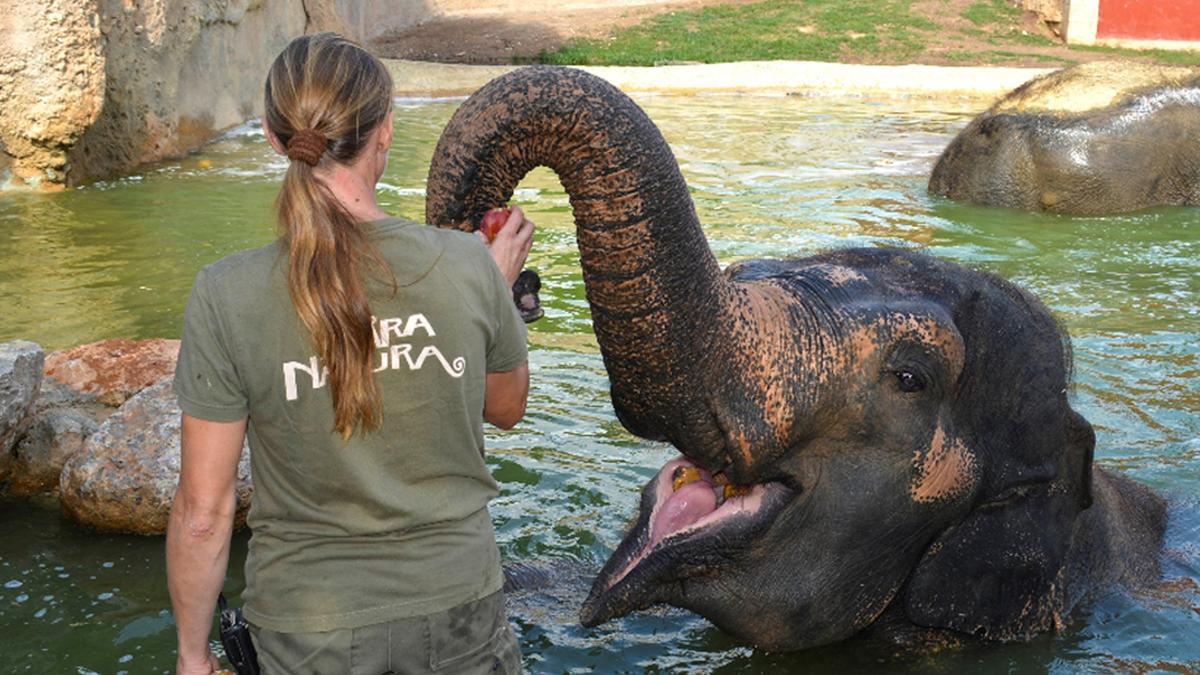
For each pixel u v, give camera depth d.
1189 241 10.12
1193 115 11.53
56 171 11.41
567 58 23.48
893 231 10.11
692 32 26.30
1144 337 7.37
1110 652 4.09
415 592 2.66
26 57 11.02
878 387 3.67
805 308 3.65
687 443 3.51
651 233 3.16
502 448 5.66
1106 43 26.75
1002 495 3.98
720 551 3.70
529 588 4.45
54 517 4.97
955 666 4.02
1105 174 11.08
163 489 4.78
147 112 12.92
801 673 3.97
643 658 4.03
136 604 4.27
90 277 8.28
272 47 17.55
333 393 2.54
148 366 5.72
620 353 3.31
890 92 20.08
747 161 13.23
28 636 4.04
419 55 23.64
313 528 2.64
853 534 3.80
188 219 10.16
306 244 2.50
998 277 4.09
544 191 11.19
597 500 5.14
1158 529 4.95
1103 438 5.86
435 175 3.18
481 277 2.72
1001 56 24.98
